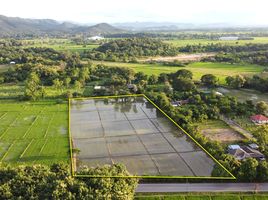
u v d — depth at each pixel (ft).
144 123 261.03
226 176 177.27
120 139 227.40
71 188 144.46
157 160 197.26
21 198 139.64
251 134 256.52
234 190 168.45
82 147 220.23
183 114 284.00
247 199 161.38
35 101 368.07
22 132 270.05
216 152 203.41
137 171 186.19
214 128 271.28
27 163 212.64
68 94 378.32
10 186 147.54
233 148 219.00
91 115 291.99
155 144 217.15
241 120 291.38
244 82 420.77
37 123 290.97
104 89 398.01
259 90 406.62
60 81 434.30
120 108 315.17
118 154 207.21
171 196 163.84
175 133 238.89
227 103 321.73
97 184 146.82
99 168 161.89
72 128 258.98
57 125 282.97
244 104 330.54
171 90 388.98
